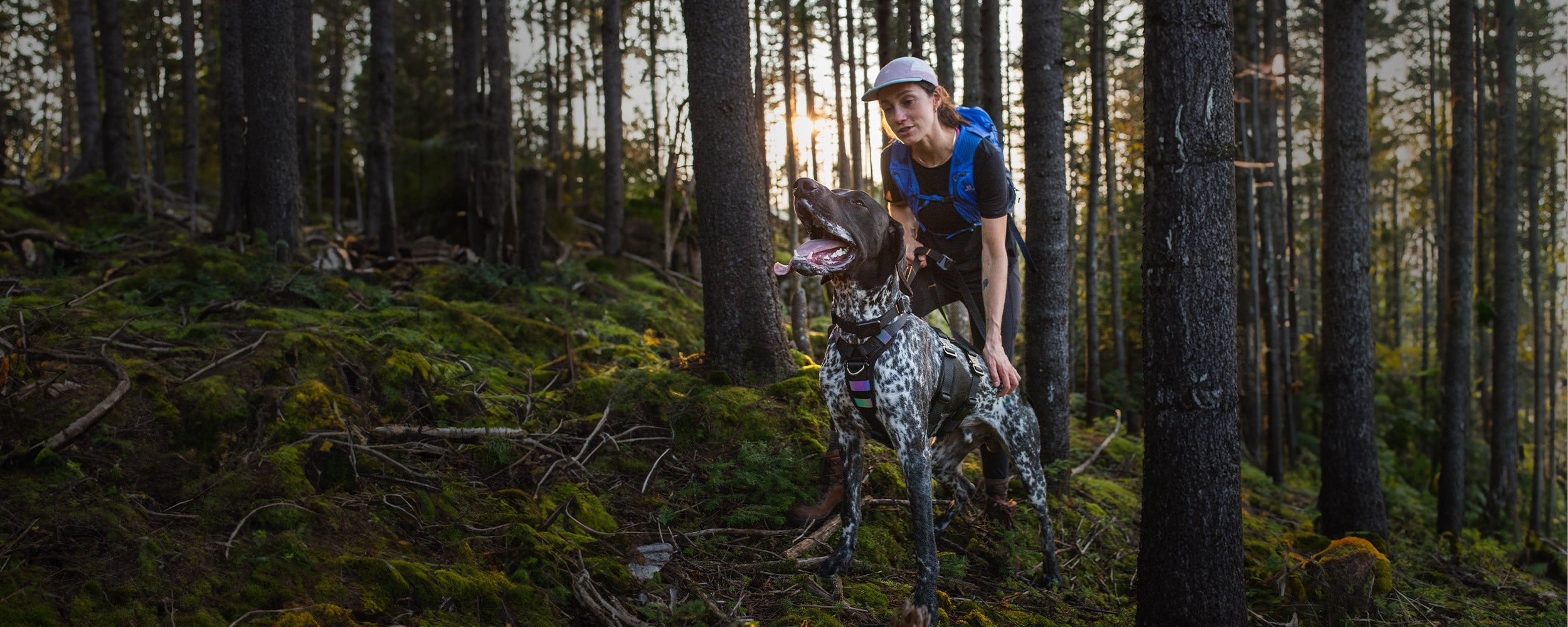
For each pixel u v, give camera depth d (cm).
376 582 296
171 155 1622
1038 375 570
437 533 342
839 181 1164
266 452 347
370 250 912
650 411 486
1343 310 634
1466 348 816
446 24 1866
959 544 443
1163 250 318
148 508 307
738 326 535
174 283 556
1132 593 425
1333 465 638
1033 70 570
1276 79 1266
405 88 1739
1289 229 1298
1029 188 574
